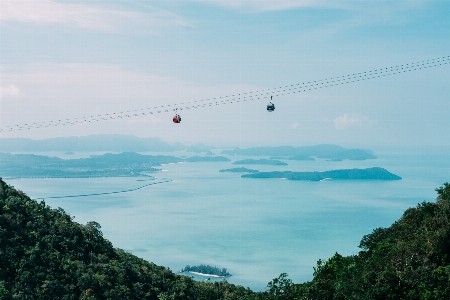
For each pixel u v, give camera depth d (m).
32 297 85.06
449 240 53.50
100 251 111.19
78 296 90.25
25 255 94.38
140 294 97.94
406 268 50.03
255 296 68.94
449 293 45.78
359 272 55.16
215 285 117.69
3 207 105.06
